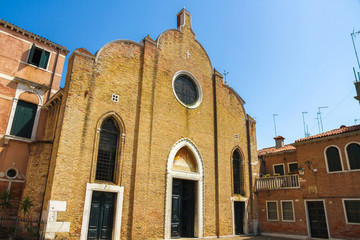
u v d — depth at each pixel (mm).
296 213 21797
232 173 23812
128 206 16547
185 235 19672
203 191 20828
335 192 19875
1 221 16078
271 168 29500
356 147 19594
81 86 16500
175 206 19281
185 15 24516
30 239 13680
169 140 19750
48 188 14516
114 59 18500
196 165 21203
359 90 22000
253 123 27594
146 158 18000
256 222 24172
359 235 18125
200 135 22047
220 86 25125
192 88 23297
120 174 16719
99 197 15938
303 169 22016
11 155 18578
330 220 19719
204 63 24641
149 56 20312
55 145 15281
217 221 21062
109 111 17344
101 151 16766
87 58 17203
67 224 14117
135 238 16141
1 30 20672
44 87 21234
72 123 15609
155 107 19547
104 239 15523
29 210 14680
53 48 23219
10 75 20250
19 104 20141
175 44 22609
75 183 14953
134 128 18203
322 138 21172
